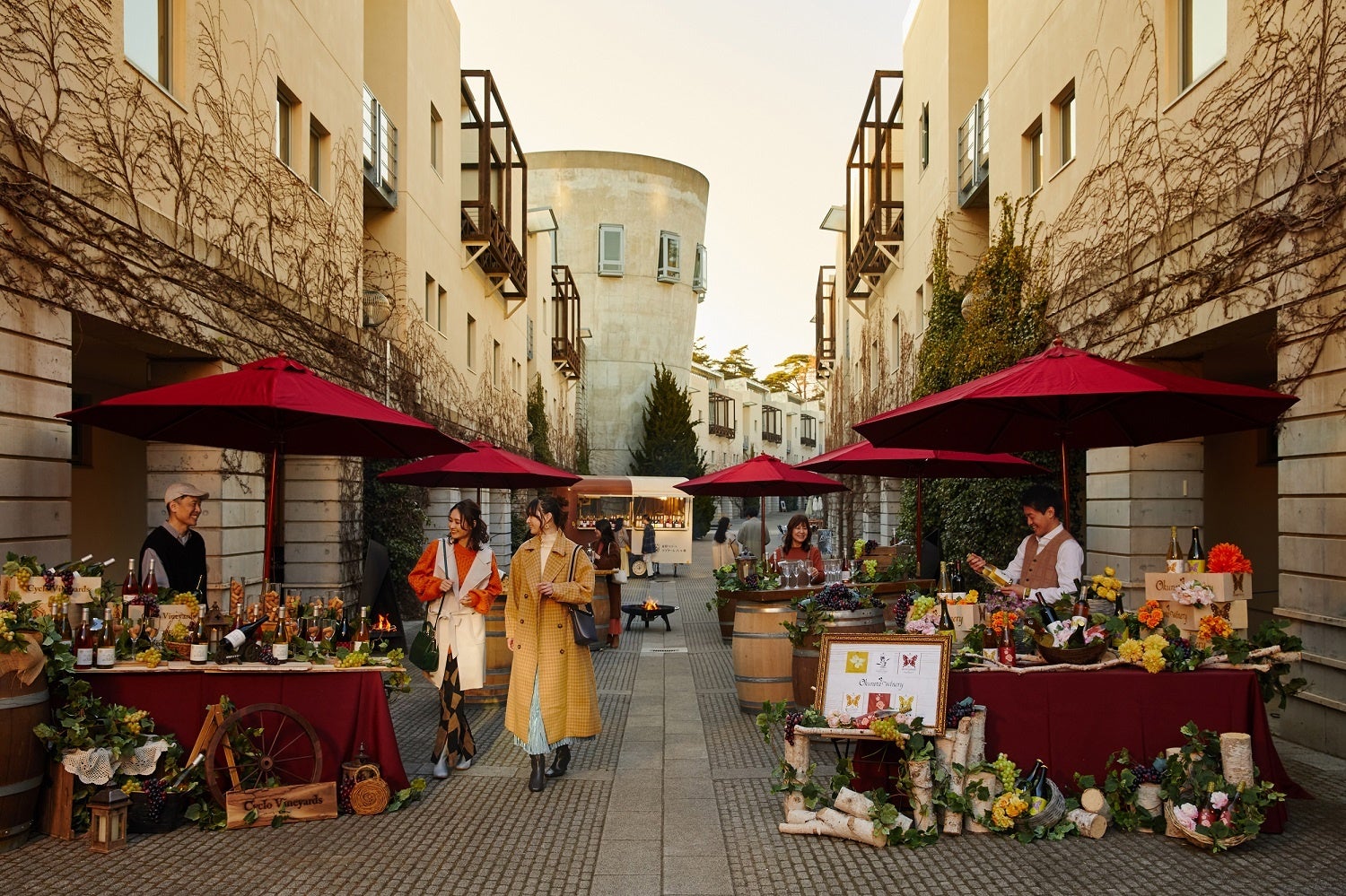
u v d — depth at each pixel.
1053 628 5.70
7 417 6.47
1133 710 5.54
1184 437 7.21
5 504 6.43
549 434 37.91
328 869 4.93
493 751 7.66
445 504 21.25
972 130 17.86
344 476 13.89
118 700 5.71
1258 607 12.16
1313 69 7.23
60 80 7.07
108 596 5.97
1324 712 7.18
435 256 19.19
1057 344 6.09
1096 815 5.27
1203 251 8.87
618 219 54.81
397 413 6.94
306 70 12.41
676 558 29.97
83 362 10.48
